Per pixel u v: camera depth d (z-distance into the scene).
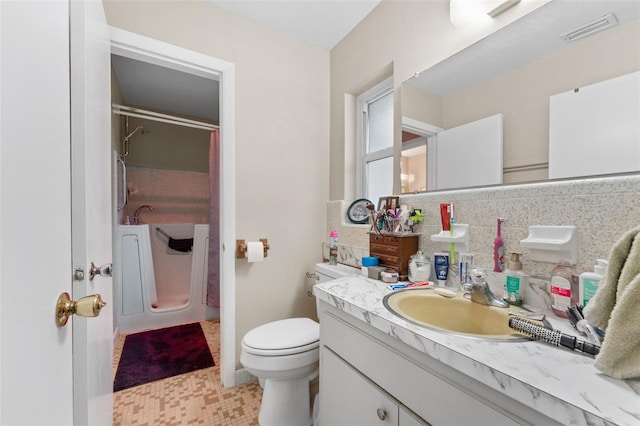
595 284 0.69
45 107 0.51
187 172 3.41
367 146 1.92
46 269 0.50
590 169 0.78
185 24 1.51
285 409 1.26
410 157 1.37
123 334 2.31
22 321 0.40
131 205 3.09
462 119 1.13
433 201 1.22
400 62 1.45
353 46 1.81
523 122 0.94
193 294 2.63
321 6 1.62
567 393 0.43
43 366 0.47
